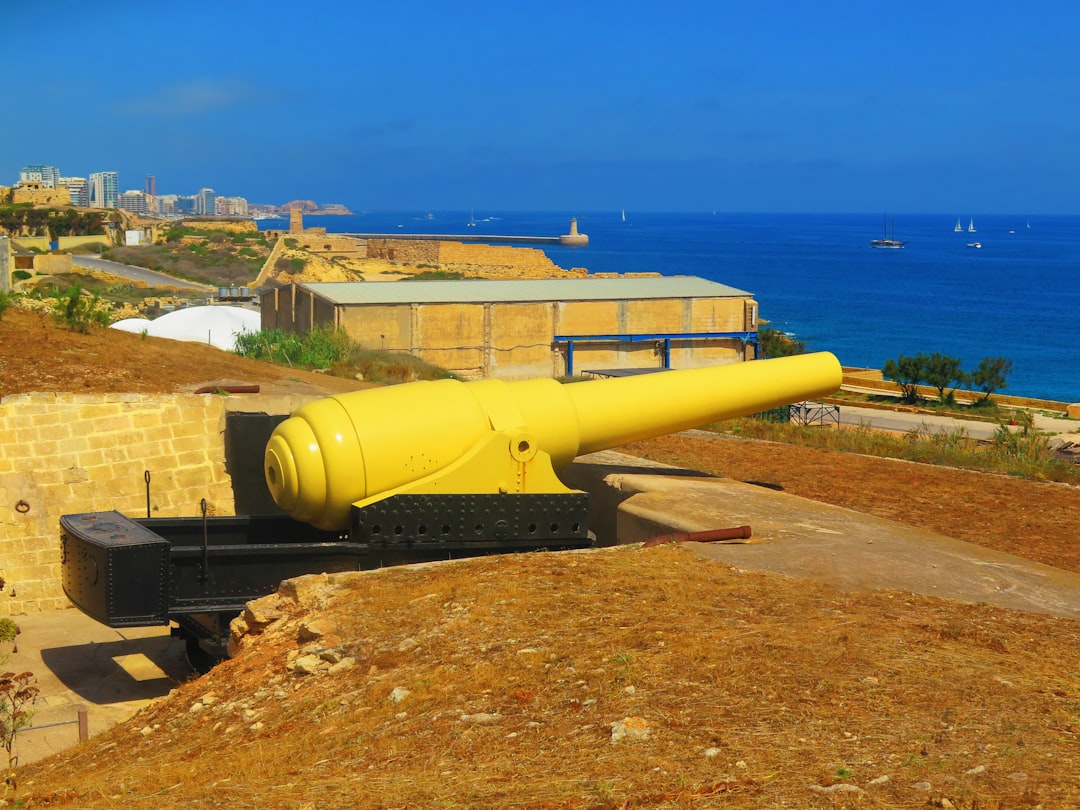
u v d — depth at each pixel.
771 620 8.55
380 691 7.68
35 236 131.50
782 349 66.50
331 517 11.97
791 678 7.10
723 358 62.81
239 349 34.84
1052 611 9.29
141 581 10.74
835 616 8.67
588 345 59.72
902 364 64.38
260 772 6.54
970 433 45.88
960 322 142.38
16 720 9.18
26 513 15.23
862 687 6.91
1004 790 5.22
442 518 11.98
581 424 13.28
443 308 55.91
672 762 5.82
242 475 16.53
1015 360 108.44
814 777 5.50
